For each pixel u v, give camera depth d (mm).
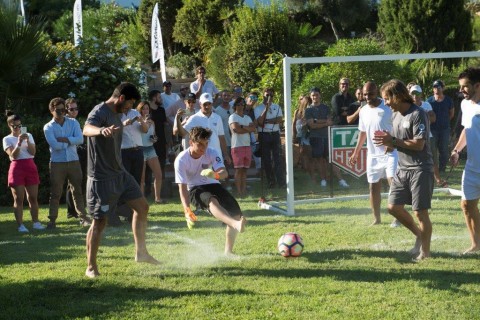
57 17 33375
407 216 7898
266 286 6695
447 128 13742
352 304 6078
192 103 13211
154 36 19969
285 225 10148
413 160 7633
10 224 11422
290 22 22531
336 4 26344
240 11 22672
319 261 7727
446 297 6238
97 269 7273
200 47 27625
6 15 14531
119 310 6012
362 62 12758
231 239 8133
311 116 12484
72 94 15430
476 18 27016
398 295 6324
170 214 11695
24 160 10742
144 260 7758
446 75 14367
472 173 7867
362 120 10039
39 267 7730
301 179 12953
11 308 6129
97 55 16156
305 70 12828
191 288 6668
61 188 10969
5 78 14562
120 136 7234
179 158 7812
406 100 7645
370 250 8250
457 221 10133
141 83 16766
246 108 14297
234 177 14938
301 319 5703
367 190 12477
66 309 6074
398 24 21609
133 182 7504
